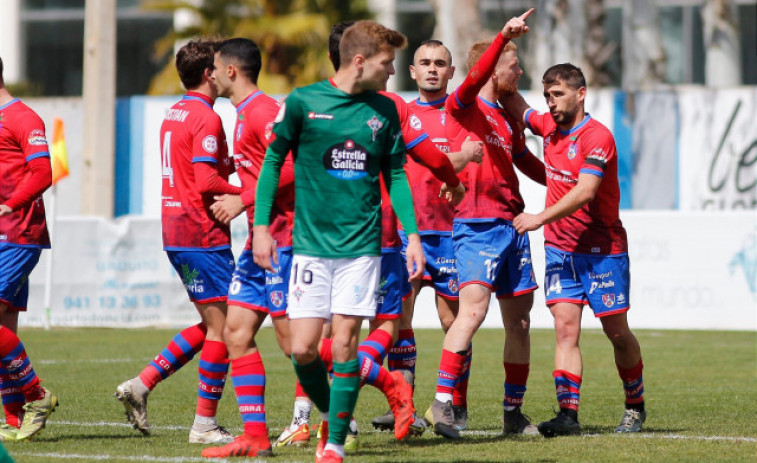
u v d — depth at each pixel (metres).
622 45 107.25
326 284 18.16
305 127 18.00
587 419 25.98
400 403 20.81
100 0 64.88
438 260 24.80
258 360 20.44
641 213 55.22
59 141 56.53
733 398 29.95
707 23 86.62
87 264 57.38
